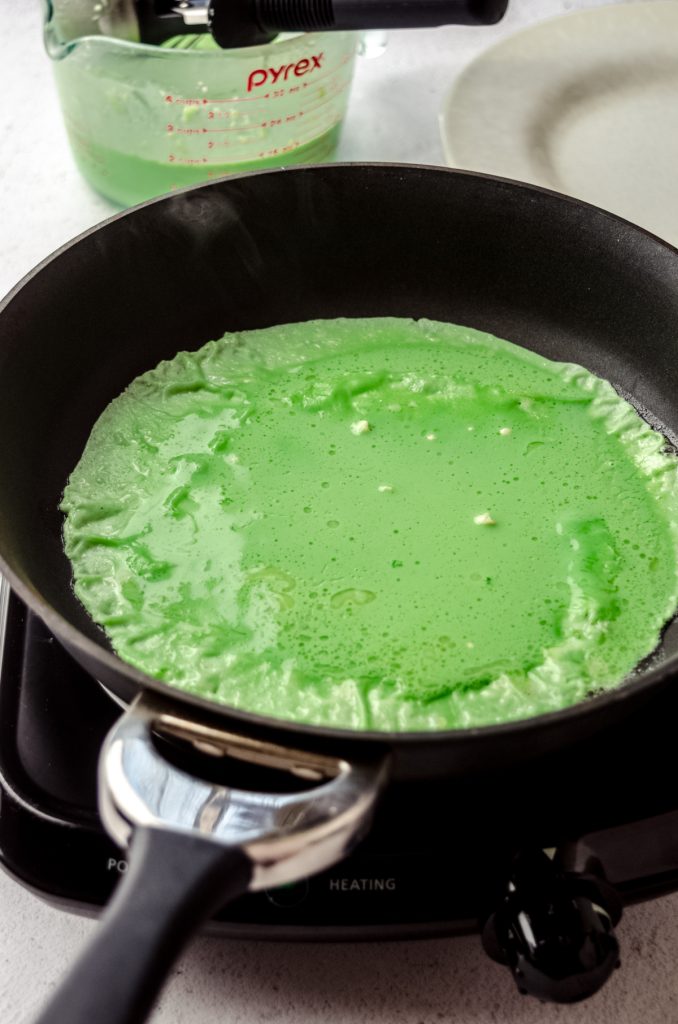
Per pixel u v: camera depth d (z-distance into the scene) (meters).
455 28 0.96
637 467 0.69
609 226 0.69
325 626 0.64
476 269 0.73
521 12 0.97
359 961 0.60
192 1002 0.59
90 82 0.75
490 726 0.52
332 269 0.73
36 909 0.61
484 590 0.65
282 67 0.75
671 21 0.89
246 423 0.70
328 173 0.70
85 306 0.68
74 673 0.62
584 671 0.63
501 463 0.69
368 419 0.71
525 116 0.84
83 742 0.60
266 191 0.70
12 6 0.96
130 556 0.65
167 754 0.58
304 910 0.57
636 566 0.66
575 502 0.68
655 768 0.59
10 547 0.58
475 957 0.60
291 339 0.73
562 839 0.58
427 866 0.58
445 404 0.72
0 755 0.60
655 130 0.86
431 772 0.55
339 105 0.81
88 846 0.58
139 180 0.80
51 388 0.67
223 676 0.62
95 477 0.68
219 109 0.76
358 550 0.66
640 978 0.60
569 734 0.54
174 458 0.69
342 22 0.73
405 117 0.89
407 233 0.72
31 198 0.84
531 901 0.56
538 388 0.72
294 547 0.66
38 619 0.63
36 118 0.89
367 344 0.74
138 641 0.63
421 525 0.67
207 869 0.50
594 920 0.56
